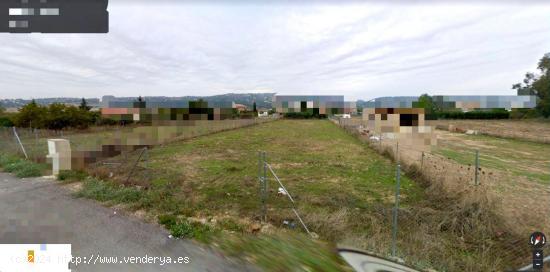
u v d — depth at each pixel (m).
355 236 3.79
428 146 11.08
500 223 4.02
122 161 9.66
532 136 18.53
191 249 3.26
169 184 6.44
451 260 3.29
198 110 21.02
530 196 5.86
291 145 15.15
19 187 5.84
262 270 2.78
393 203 5.48
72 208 4.62
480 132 21.14
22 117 22.45
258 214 4.68
